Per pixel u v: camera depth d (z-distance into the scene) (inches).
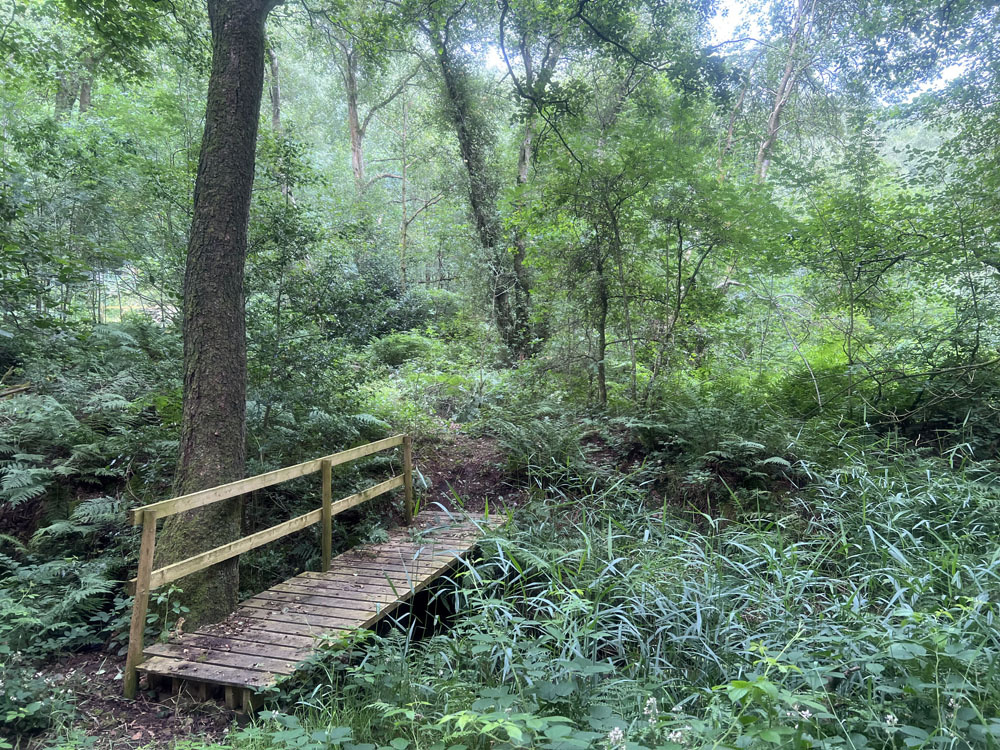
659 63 334.3
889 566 180.2
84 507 207.0
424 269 931.3
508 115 630.5
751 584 170.1
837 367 316.5
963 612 137.8
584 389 353.7
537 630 165.2
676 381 324.2
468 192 564.7
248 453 241.8
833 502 225.1
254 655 146.9
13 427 240.4
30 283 234.5
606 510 239.6
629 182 309.0
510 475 280.5
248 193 195.0
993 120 288.8
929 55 345.1
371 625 164.9
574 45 391.2
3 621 160.6
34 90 488.4
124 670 153.1
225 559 166.1
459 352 501.0
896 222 305.6
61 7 332.2
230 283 188.9
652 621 162.9
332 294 262.2
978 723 88.7
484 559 204.1
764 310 405.4
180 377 259.1
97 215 386.6
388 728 117.5
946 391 279.7
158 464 227.9
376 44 382.3
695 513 240.4
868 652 125.7
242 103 191.2
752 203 305.7
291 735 97.9
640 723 101.6
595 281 327.0
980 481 235.1
